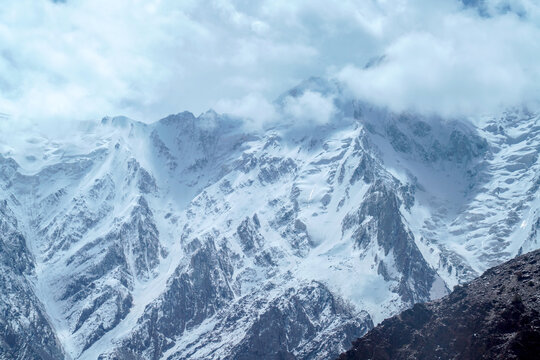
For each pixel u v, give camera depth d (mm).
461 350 131875
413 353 137125
